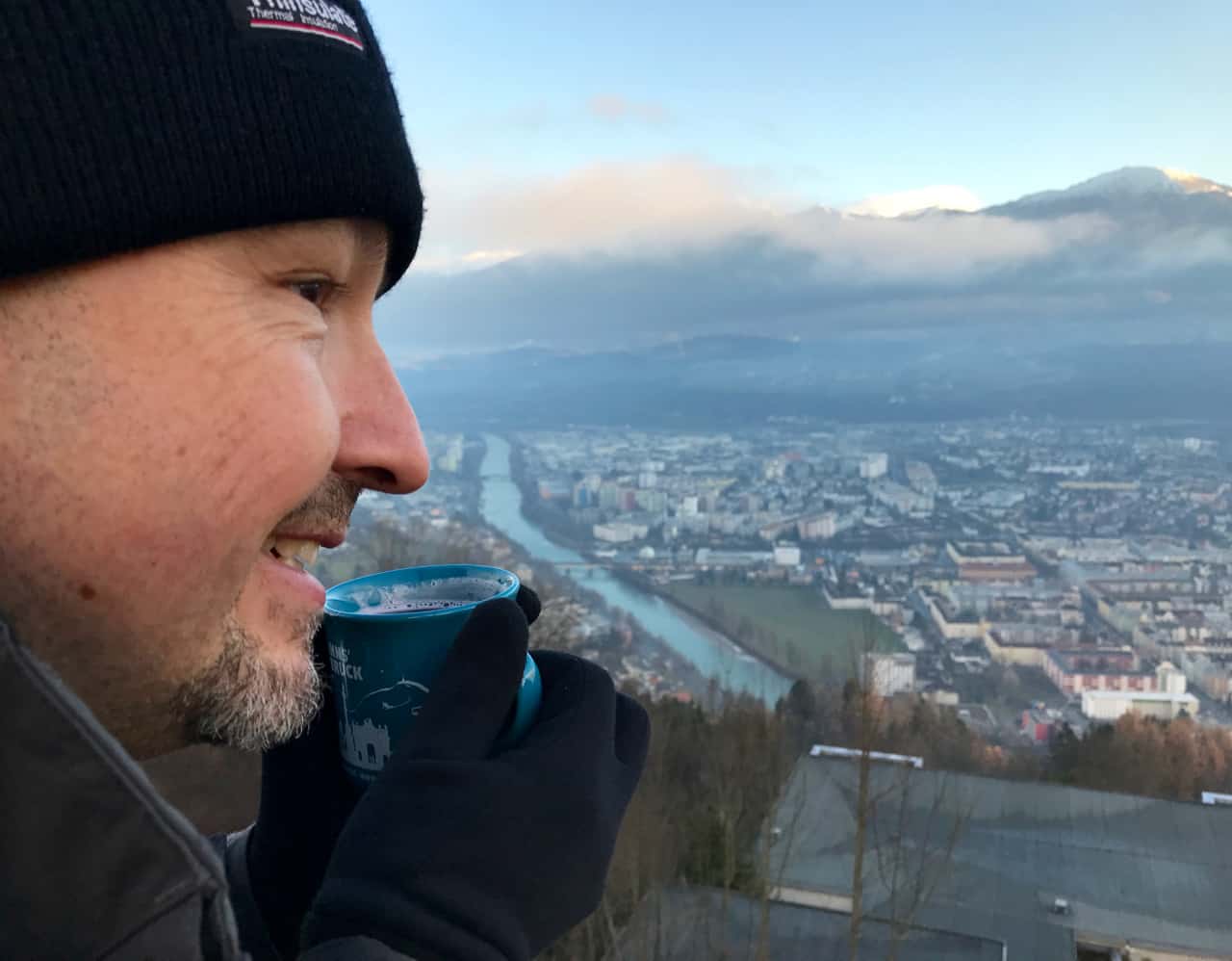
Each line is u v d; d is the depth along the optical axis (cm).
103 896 18
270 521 23
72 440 21
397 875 24
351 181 25
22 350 21
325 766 34
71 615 22
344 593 32
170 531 22
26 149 20
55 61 20
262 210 23
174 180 21
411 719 29
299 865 34
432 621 29
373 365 28
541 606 34
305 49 24
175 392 22
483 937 24
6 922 18
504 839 25
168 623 22
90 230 20
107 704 23
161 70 21
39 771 18
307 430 23
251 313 23
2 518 21
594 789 27
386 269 29
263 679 24
